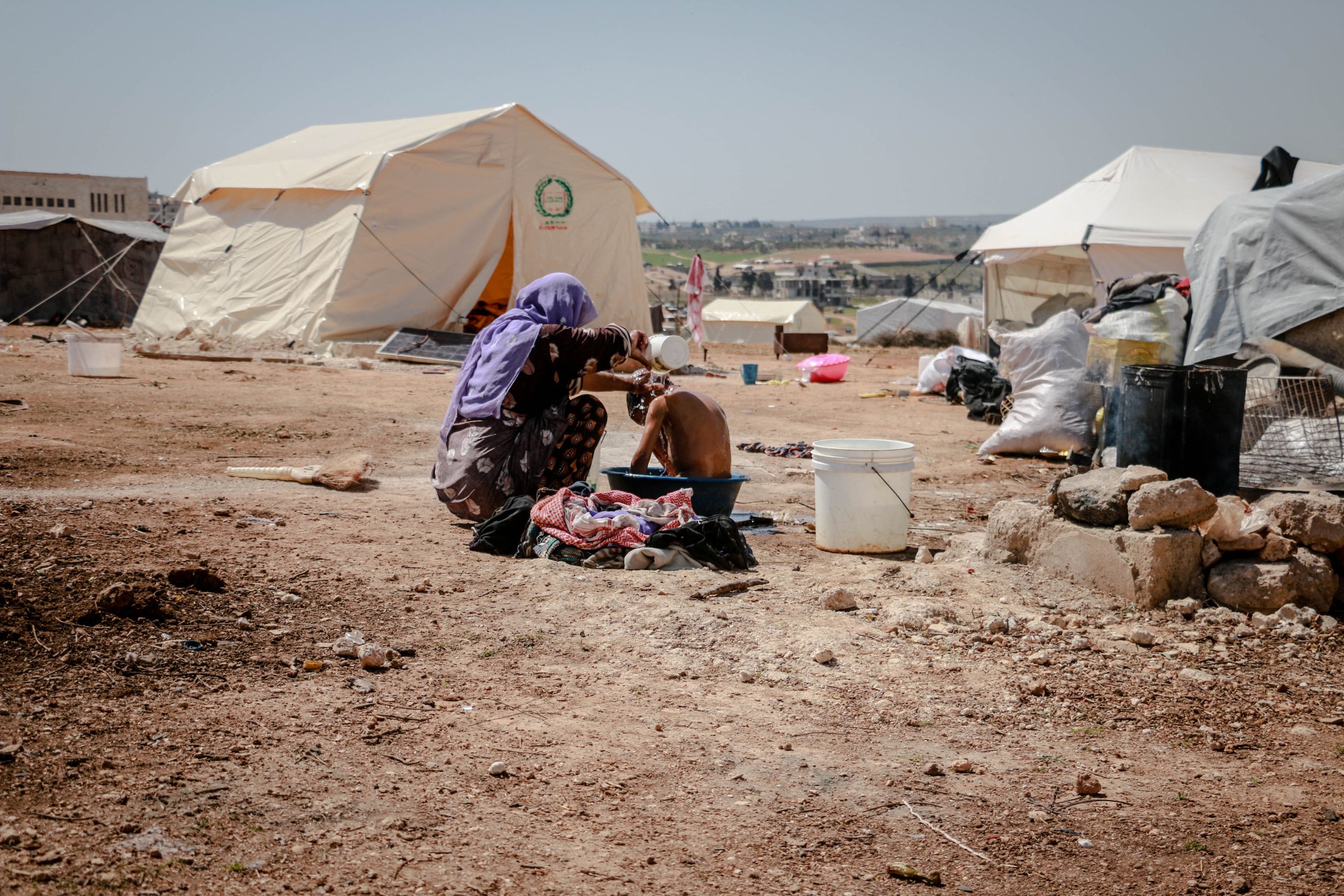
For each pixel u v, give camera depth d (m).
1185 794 3.72
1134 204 21.02
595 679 4.53
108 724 3.51
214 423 11.31
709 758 3.80
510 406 7.07
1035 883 3.09
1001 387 14.91
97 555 5.30
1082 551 6.21
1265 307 10.77
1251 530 5.94
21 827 2.77
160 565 5.29
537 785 3.47
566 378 7.05
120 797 3.01
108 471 8.32
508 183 22.56
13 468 8.00
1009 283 25.33
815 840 3.26
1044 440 11.59
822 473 7.00
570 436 7.04
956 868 3.15
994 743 4.11
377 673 4.36
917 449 12.33
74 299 27.38
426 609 5.23
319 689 4.10
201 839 2.86
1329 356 10.45
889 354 31.72
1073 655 5.12
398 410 13.46
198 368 17.27
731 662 4.81
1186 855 3.28
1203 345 11.12
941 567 6.54
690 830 3.26
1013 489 9.95
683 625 5.20
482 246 22.44
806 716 4.26
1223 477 6.63
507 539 6.44
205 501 7.24
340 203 21.64
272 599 5.08
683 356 9.15
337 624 4.87
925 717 4.33
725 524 6.38
